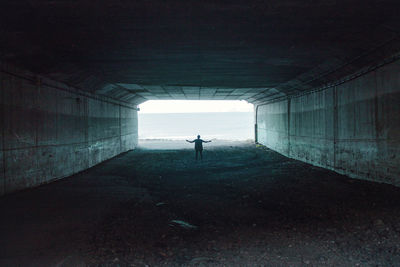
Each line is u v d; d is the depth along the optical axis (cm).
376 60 843
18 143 859
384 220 583
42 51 826
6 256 450
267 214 673
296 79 1387
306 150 1477
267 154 1955
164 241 518
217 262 435
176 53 910
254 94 2188
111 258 447
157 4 546
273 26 671
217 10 579
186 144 2894
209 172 1308
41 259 440
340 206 702
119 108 2066
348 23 652
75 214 668
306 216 646
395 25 643
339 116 1115
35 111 948
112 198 827
